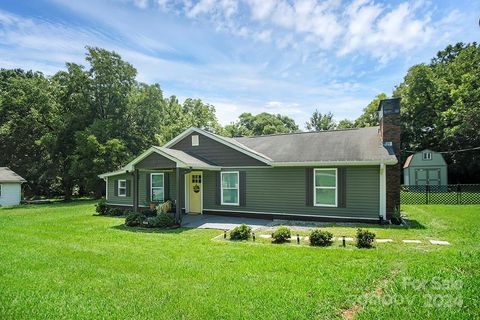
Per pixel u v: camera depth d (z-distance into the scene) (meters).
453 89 29.34
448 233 9.91
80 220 15.09
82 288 5.29
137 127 33.53
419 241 8.83
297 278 5.63
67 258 7.35
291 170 13.91
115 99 32.22
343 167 12.87
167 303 4.60
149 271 6.27
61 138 31.64
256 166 14.61
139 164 14.02
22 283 5.56
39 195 37.22
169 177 16.95
